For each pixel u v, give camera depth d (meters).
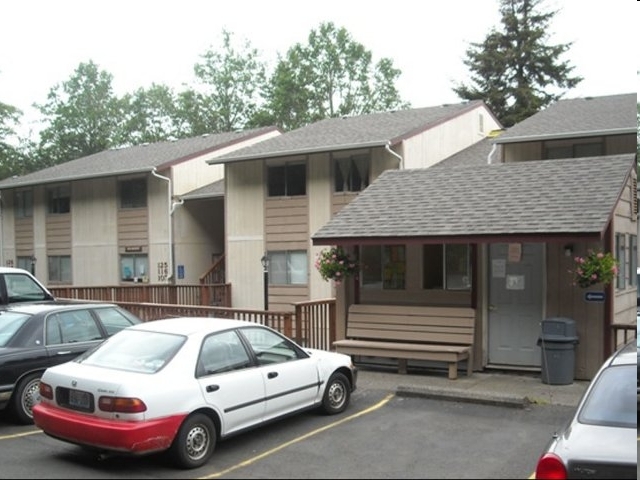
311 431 8.74
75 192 30.75
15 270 13.24
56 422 7.44
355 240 12.30
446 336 12.12
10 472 7.38
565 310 11.41
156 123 57.41
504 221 11.31
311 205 23.25
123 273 29.06
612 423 5.09
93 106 55.88
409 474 7.09
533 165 13.45
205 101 53.41
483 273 12.19
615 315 11.84
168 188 27.44
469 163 22.94
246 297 24.91
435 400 10.26
